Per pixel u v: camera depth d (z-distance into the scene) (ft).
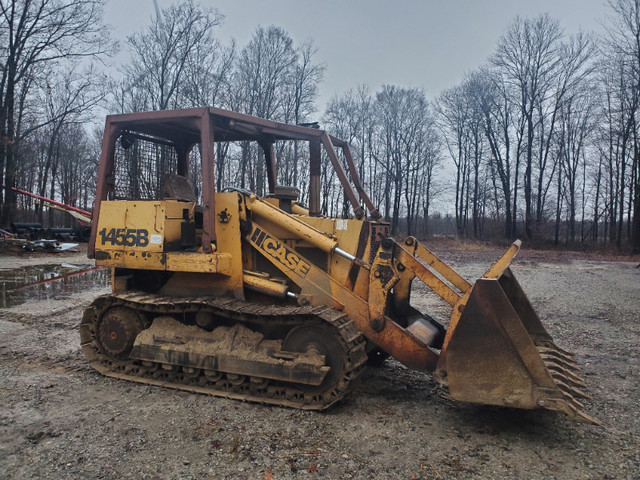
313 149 17.35
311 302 14.76
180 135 18.76
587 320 26.32
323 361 13.41
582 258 73.77
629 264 62.39
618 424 12.82
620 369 17.69
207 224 15.06
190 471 10.12
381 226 15.40
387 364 18.13
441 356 12.85
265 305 14.93
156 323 15.78
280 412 13.34
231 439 11.62
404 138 121.60
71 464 10.35
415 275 13.98
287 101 84.28
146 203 15.65
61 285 37.27
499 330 11.64
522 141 109.09
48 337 21.31
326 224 15.65
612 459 10.84
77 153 131.95
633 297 33.94
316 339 13.80
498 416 13.29
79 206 138.00
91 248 16.62
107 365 16.63
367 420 12.91
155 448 11.12
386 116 120.98
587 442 11.72
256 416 13.03
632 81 87.40
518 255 77.05
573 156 109.40
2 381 15.56
